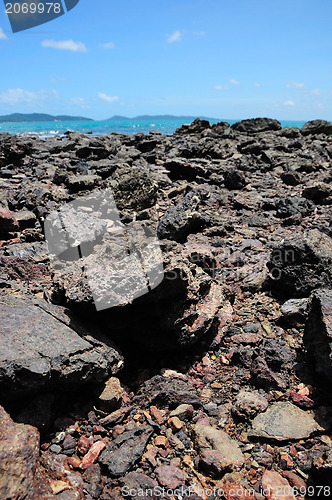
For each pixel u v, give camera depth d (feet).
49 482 9.36
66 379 11.18
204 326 14.37
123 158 51.19
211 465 10.02
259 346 15.07
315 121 96.17
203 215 29.66
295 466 10.39
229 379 13.55
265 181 44.68
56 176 37.45
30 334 11.96
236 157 59.77
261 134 92.73
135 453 10.31
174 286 13.28
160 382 12.73
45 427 10.77
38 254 21.01
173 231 24.88
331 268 17.99
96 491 9.43
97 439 10.93
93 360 11.71
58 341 12.00
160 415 11.72
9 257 19.57
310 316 14.34
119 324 13.69
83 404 11.83
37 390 10.79
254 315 17.20
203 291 15.51
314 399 12.59
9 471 8.60
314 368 13.84
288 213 32.68
